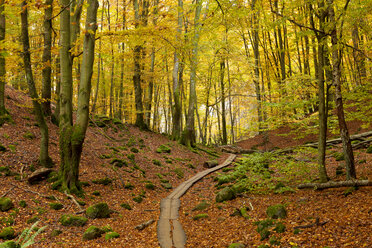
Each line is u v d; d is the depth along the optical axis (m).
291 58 24.20
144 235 6.48
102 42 12.57
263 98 16.20
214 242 5.64
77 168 8.88
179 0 16.30
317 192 7.45
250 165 10.14
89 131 15.18
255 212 7.00
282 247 4.64
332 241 4.38
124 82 22.27
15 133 10.48
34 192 7.70
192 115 20.20
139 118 20.02
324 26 6.79
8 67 10.74
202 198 9.94
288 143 18.69
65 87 8.88
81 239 6.03
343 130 7.15
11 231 5.58
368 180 6.46
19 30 16.11
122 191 10.13
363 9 6.42
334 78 7.15
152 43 10.43
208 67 22.81
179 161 16.06
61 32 8.88
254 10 8.17
